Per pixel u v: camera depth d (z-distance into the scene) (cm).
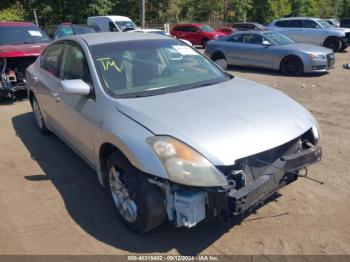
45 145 549
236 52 1310
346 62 1484
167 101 342
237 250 306
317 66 1137
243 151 284
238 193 278
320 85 991
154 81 384
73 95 402
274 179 302
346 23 2408
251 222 341
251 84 416
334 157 484
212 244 314
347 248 305
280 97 380
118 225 344
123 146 303
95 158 369
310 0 5838
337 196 385
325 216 349
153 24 3672
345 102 786
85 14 3095
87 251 311
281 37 1276
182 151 279
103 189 411
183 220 285
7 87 786
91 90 370
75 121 405
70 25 1388
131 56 402
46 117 537
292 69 1177
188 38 2375
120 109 332
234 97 359
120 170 330
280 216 350
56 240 326
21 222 354
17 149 537
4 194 407
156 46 429
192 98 351
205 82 401
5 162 492
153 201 300
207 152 278
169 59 423
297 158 317
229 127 300
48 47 550
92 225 346
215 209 290
